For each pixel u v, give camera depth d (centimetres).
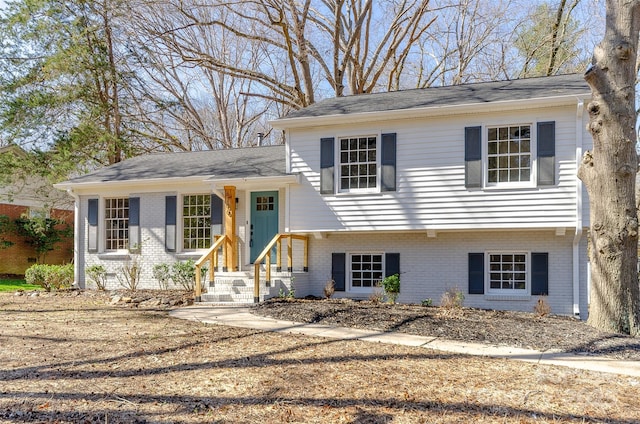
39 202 2342
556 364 638
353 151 1272
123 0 2050
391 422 429
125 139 2352
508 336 803
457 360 650
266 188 1379
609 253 854
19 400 480
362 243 1332
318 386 525
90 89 2162
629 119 846
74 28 2081
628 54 838
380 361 635
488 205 1146
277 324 909
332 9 2441
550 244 1181
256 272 1169
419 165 1202
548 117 1109
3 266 2128
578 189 1080
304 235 1352
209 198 1500
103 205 1598
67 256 2458
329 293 1271
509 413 451
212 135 3350
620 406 474
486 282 1234
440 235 1272
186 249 1510
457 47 2697
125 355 659
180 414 445
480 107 1132
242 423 426
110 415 442
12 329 852
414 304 1229
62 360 635
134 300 1252
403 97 1354
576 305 1139
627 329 839
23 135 2027
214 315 1023
